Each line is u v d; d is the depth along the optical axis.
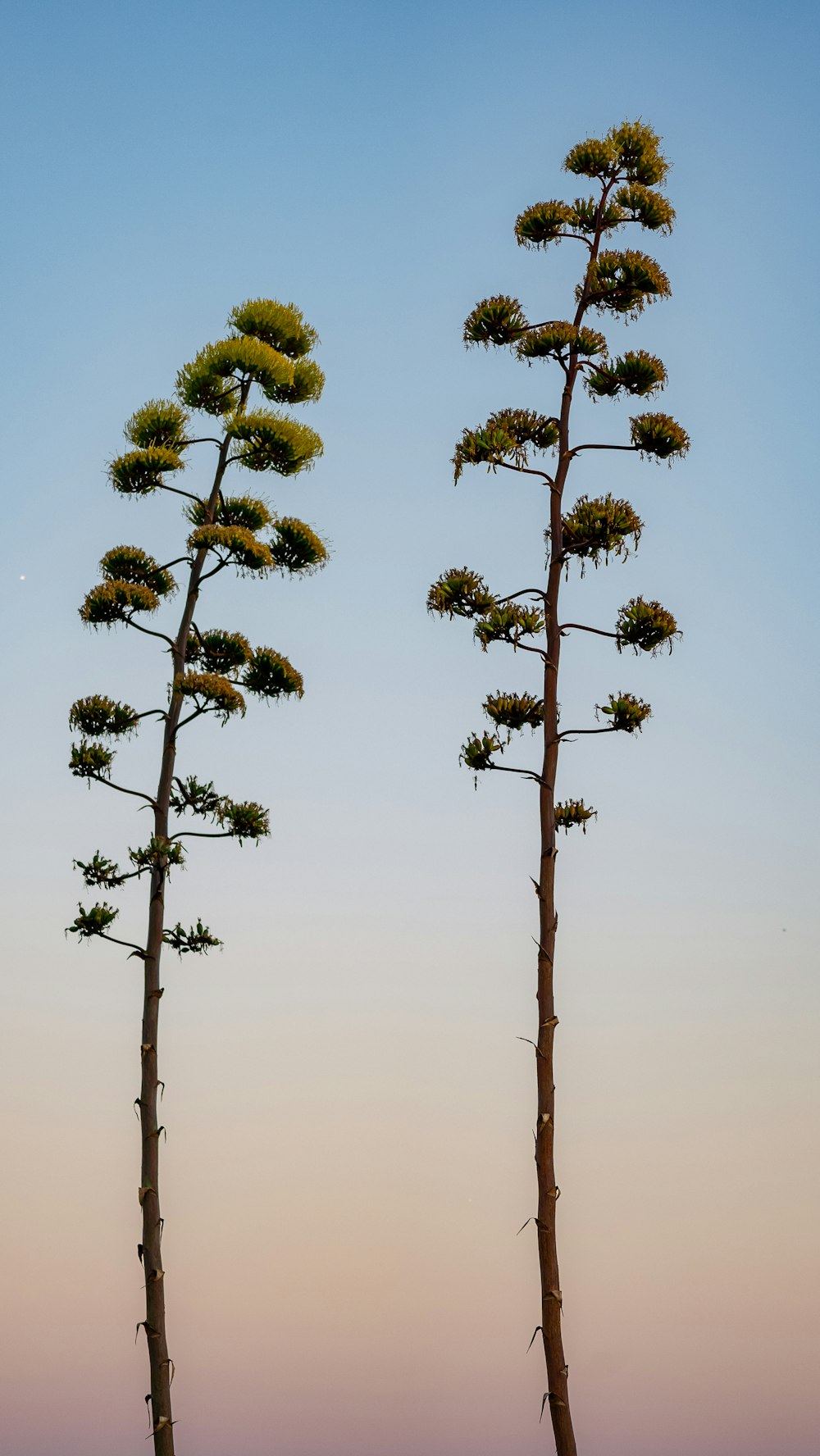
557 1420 11.10
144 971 13.63
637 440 13.52
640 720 12.60
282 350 16.75
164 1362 12.63
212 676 14.46
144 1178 13.01
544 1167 11.57
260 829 14.32
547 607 13.27
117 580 15.30
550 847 12.38
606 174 14.57
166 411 16.08
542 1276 11.38
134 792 14.16
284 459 15.82
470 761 12.75
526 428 13.83
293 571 15.92
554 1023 11.90
